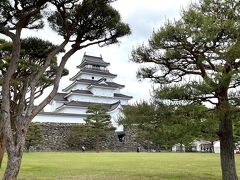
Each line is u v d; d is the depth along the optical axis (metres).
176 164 25.45
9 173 9.66
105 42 12.32
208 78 10.02
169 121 10.58
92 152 47.41
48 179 15.31
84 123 53.22
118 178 16.06
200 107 10.39
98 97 67.62
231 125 11.97
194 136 11.49
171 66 13.05
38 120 52.19
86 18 11.48
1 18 10.91
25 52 16.17
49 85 19.25
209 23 10.68
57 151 49.09
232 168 11.84
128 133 54.97
